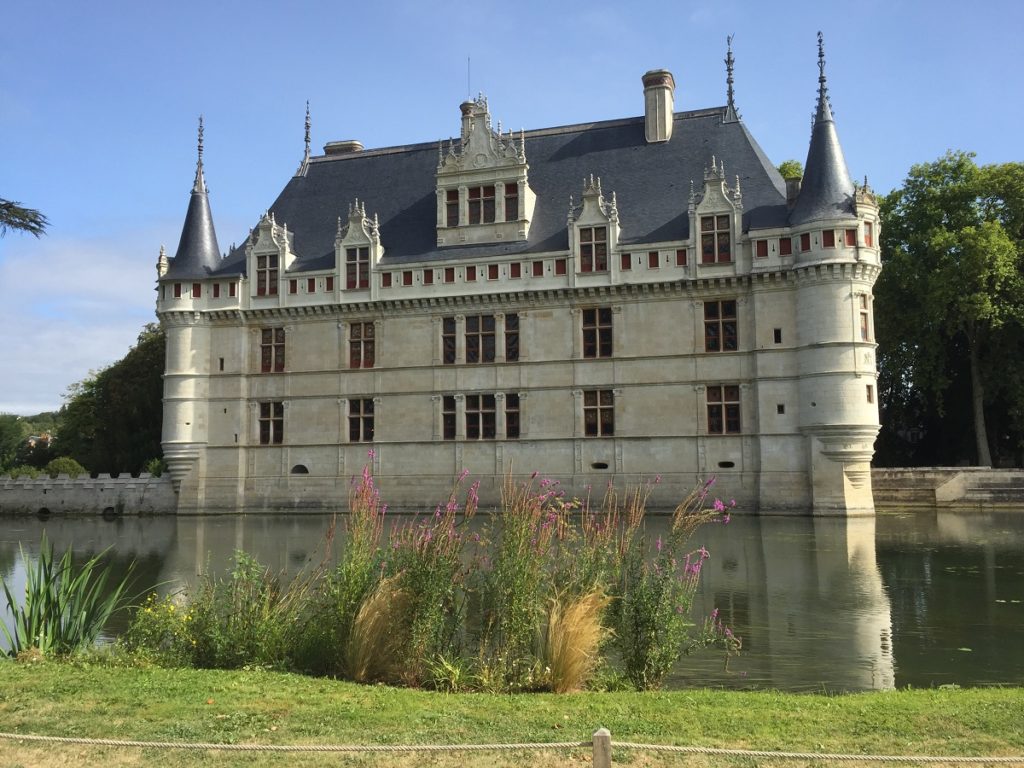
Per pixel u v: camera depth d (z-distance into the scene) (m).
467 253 51.91
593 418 49.09
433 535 14.38
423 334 52.00
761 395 46.19
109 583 25.30
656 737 9.84
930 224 57.84
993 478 49.81
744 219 48.06
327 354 53.53
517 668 13.05
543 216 52.59
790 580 24.08
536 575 13.73
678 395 47.66
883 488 51.72
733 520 42.56
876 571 25.64
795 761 9.02
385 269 52.50
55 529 43.69
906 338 59.06
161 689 11.88
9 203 19.25
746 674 14.85
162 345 72.06
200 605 15.51
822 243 44.75
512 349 50.75
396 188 57.75
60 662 13.78
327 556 16.22
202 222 57.16
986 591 22.28
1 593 23.48
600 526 16.36
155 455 70.75
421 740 9.76
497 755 9.24
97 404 77.19
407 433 51.72
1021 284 53.22
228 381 54.72
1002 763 8.88
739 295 47.19
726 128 52.41
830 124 47.03
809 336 45.12
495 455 50.06
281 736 9.94
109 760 9.22
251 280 54.88
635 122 54.97
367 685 12.65
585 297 49.38
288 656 14.27
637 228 50.00
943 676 14.67
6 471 80.62
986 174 56.41
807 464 45.22
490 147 52.34
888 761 8.97
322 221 57.75
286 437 53.69
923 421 66.50
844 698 11.91
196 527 44.16
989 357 58.47
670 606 13.67
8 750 9.48
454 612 14.20
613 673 13.64
